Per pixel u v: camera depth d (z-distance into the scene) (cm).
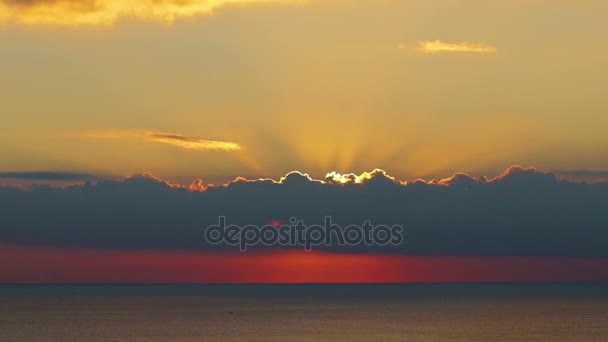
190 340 13788
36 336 14525
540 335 14975
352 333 15212
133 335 14650
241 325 17012
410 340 13988
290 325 17075
